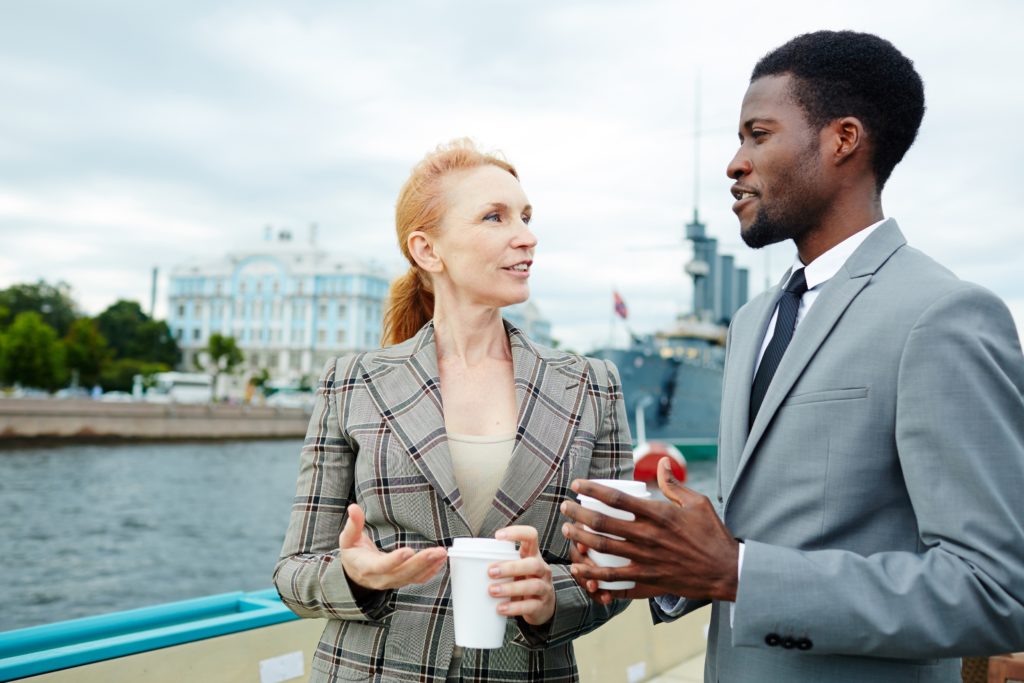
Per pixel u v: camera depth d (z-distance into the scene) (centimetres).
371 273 9062
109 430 4066
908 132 135
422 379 162
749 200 141
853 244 136
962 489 108
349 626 152
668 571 111
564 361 171
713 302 4897
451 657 146
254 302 9162
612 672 293
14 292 7944
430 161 169
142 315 9069
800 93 135
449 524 150
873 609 105
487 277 160
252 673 207
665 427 2766
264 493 2762
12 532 1945
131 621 203
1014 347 116
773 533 128
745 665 132
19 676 166
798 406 128
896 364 120
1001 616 103
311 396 7206
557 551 155
